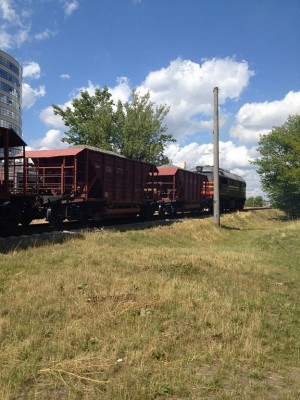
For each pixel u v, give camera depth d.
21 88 124.00
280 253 16.03
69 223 18.31
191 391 4.46
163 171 27.61
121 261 10.97
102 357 5.07
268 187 39.31
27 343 5.40
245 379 4.83
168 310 7.08
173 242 17.56
